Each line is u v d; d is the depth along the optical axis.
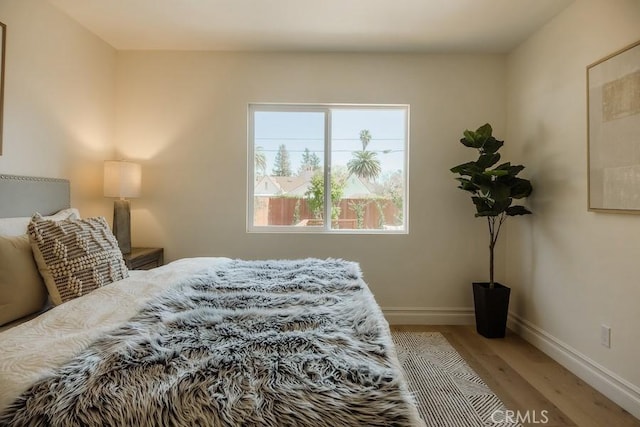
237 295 1.34
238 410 0.68
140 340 0.90
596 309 1.94
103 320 1.09
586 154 2.01
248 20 2.38
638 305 1.69
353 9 2.24
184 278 1.59
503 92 2.91
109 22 2.40
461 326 2.89
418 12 2.27
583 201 2.04
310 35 2.60
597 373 1.92
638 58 1.67
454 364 2.20
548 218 2.38
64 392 0.70
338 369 0.79
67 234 1.48
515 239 2.79
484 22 2.39
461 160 2.91
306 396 0.71
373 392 0.72
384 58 2.89
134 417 0.67
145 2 2.17
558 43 2.27
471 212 2.92
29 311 1.35
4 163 1.83
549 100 2.36
